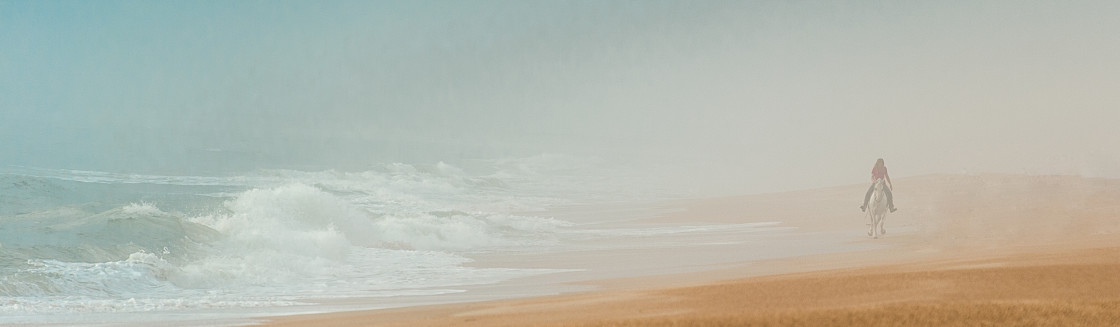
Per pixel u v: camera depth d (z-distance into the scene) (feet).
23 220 75.25
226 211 85.10
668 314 28.02
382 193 143.43
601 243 89.66
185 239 69.05
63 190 107.34
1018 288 31.35
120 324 42.14
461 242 88.58
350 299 51.72
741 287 35.83
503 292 53.52
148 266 57.36
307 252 73.92
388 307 46.29
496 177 210.59
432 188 166.40
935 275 35.14
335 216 88.58
